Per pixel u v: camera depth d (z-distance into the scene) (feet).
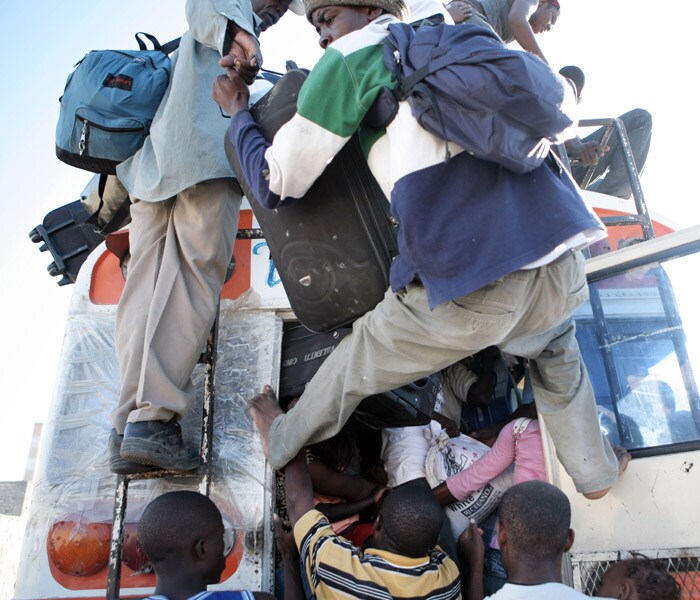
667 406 9.06
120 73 10.19
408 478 10.40
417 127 6.66
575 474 8.70
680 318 9.25
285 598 8.56
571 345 8.77
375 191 7.71
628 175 12.80
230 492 9.90
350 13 7.54
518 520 7.12
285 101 7.93
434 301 6.61
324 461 10.43
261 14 11.58
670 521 8.57
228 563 9.56
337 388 8.13
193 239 9.95
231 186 10.24
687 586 8.28
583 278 7.61
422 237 6.58
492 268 6.46
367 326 7.84
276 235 8.26
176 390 9.21
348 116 6.77
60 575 9.54
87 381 10.71
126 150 10.27
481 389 12.01
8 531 33.24
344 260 7.93
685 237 9.26
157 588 6.97
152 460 8.89
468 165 6.63
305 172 7.04
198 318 9.66
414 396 9.29
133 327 9.78
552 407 8.83
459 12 9.44
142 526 7.19
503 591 6.88
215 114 10.06
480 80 6.13
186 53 10.14
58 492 9.96
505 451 9.83
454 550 9.80
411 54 6.68
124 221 11.35
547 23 13.39
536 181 6.70
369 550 8.01
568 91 6.38
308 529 8.18
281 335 11.01
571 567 8.91
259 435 10.19
